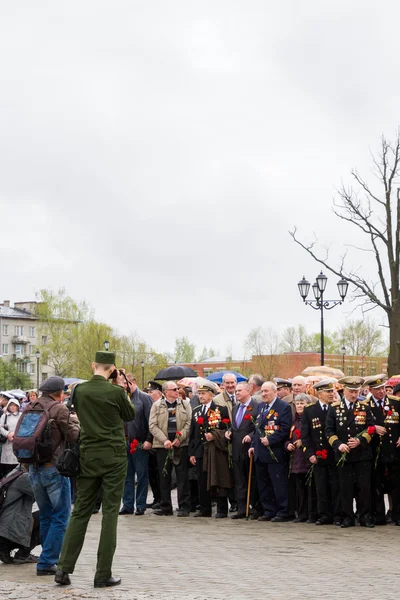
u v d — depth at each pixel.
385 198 39.19
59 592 9.28
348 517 15.19
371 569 10.88
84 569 10.94
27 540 11.06
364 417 15.20
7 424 20.27
